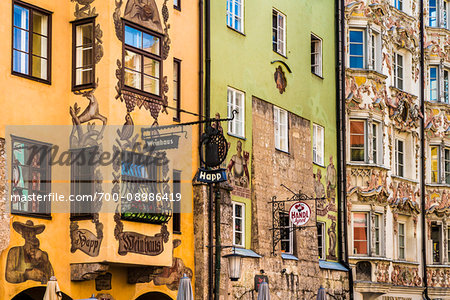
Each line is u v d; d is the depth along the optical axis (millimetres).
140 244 26219
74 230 25578
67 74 26125
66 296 25453
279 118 36281
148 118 26922
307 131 38188
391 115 44250
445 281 47156
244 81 33812
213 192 30938
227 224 31328
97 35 25875
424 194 46906
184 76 30672
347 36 42531
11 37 24422
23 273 24031
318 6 40406
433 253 47531
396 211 44156
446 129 48625
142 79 26891
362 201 41531
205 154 28125
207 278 30172
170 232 27609
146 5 27219
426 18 49250
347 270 40062
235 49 33469
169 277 29000
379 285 41125
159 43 27672
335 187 40625
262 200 33969
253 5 34969
